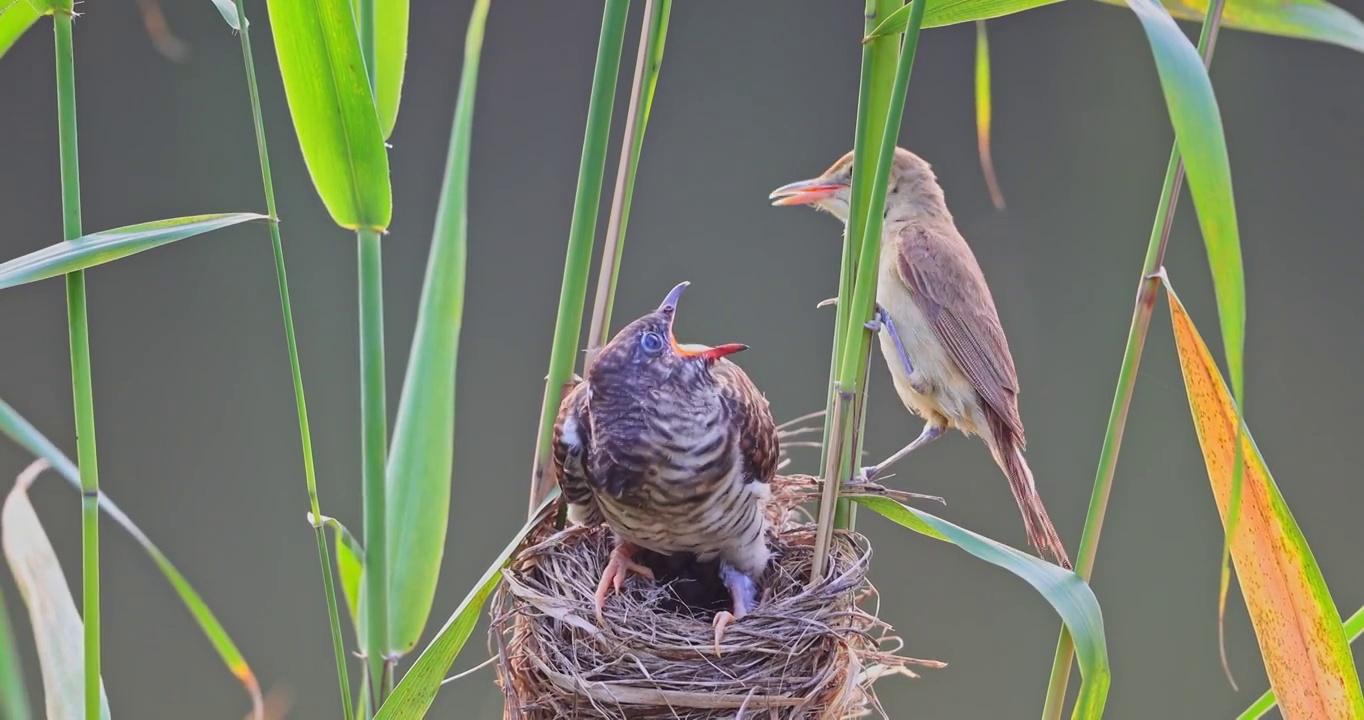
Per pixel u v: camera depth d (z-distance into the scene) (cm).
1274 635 447
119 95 1056
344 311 1070
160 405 1068
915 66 1086
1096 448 1070
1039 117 1084
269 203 447
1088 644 427
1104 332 1075
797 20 1087
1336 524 1052
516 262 1078
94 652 461
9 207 1047
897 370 734
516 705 543
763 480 576
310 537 1057
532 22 1082
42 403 1070
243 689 1040
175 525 1060
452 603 1052
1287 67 1080
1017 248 1083
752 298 1077
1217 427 448
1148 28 354
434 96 1071
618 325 1077
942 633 1051
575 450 543
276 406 1068
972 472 1073
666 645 521
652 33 507
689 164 1086
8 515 530
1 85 1043
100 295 1076
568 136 1080
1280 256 1084
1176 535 1064
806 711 523
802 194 734
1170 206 448
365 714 514
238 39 1059
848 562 551
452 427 554
